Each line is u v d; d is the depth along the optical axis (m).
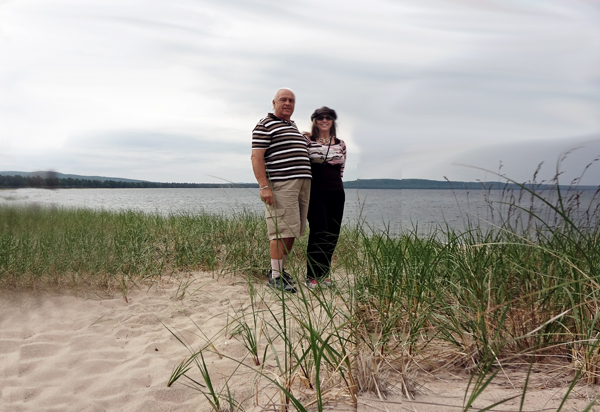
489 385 1.61
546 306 1.90
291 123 3.77
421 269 2.36
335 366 1.86
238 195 10.27
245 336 2.63
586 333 1.72
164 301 3.52
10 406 1.92
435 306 2.24
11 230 4.35
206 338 2.71
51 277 3.77
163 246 5.14
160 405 1.94
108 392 2.06
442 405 1.47
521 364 1.78
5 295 3.42
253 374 2.19
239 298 3.56
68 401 1.98
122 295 3.66
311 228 3.82
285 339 1.96
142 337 2.78
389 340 2.06
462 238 2.42
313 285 3.47
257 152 3.64
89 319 3.07
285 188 3.61
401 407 1.48
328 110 3.79
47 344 2.59
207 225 6.23
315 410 1.71
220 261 4.82
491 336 1.87
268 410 1.81
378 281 2.21
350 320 1.96
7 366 2.31
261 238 5.19
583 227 1.59
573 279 1.78
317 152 3.75
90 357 2.44
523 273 1.97
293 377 1.90
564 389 1.53
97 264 4.01
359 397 1.61
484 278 2.09
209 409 1.89
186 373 2.24
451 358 1.92
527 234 1.86
